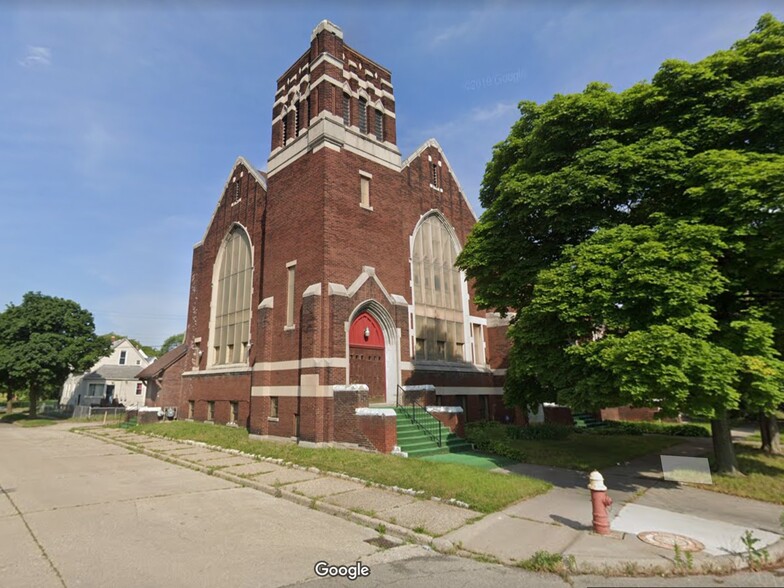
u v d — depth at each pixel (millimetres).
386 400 19734
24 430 30469
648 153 11359
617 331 11547
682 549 6879
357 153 20844
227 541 7598
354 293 18688
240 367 23906
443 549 7152
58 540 7637
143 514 9227
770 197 9523
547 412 23422
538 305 11531
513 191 13438
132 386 55562
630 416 29109
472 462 14047
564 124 13281
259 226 24641
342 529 8281
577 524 8148
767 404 10109
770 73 11461
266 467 13867
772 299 11578
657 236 10617
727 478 11570
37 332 38250
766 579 6102
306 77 22172
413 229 23984
